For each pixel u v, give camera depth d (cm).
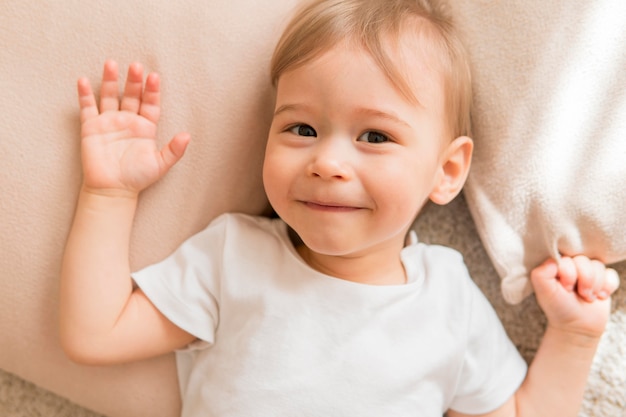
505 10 68
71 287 65
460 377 72
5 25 62
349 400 65
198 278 70
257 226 74
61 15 63
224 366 68
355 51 59
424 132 62
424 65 62
